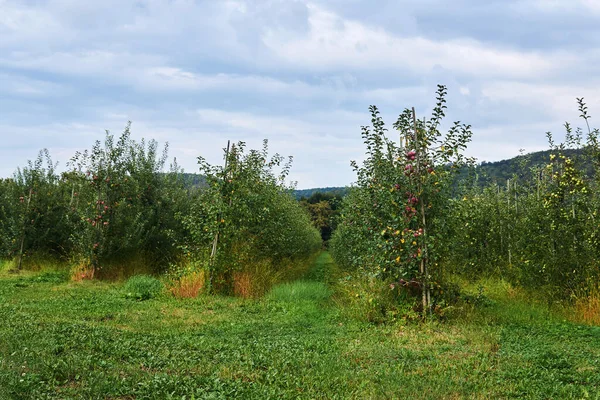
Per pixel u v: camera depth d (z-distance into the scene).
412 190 10.41
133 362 6.01
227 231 13.53
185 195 18.89
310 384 5.59
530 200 13.54
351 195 14.50
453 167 10.65
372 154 11.31
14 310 9.41
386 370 6.29
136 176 17.70
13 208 17.58
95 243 15.77
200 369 5.93
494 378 6.00
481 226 14.95
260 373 5.96
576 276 10.77
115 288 13.79
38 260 17.64
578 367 6.58
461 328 9.29
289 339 8.12
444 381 5.79
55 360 5.62
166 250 17.73
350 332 8.98
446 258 10.86
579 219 11.14
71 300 11.33
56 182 19.09
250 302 12.14
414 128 10.49
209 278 13.13
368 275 10.63
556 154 11.98
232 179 14.00
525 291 12.30
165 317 9.97
